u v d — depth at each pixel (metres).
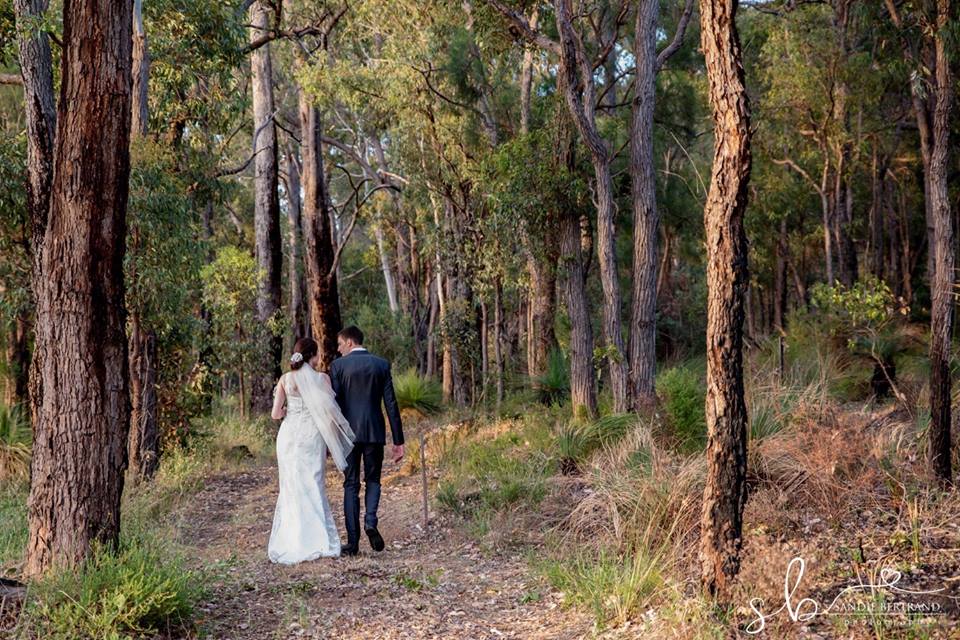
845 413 8.09
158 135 13.18
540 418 13.79
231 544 8.27
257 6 21.86
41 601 4.87
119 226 5.64
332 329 20.92
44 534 5.46
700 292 28.17
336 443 7.34
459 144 20.72
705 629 4.62
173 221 11.94
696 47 19.84
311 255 20.84
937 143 7.10
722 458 5.02
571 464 9.59
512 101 20.25
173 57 13.26
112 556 5.43
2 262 12.75
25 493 10.39
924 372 12.90
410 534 8.28
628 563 5.66
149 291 11.82
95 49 5.48
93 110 5.48
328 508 7.42
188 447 14.53
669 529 6.45
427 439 13.29
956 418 7.68
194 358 15.93
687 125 21.61
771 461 7.05
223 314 20.92
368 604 5.80
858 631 4.41
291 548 7.14
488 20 15.34
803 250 29.55
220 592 5.95
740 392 5.04
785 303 30.70
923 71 9.88
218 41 13.64
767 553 4.94
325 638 5.16
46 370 5.53
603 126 19.62
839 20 19.86
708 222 5.02
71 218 5.48
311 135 20.75
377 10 20.31
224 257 21.14
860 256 31.39
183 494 11.11
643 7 12.80
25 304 12.64
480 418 14.66
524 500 8.52
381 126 24.36
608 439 9.67
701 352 25.61
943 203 7.01
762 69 24.23
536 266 16.64
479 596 6.00
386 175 29.27
